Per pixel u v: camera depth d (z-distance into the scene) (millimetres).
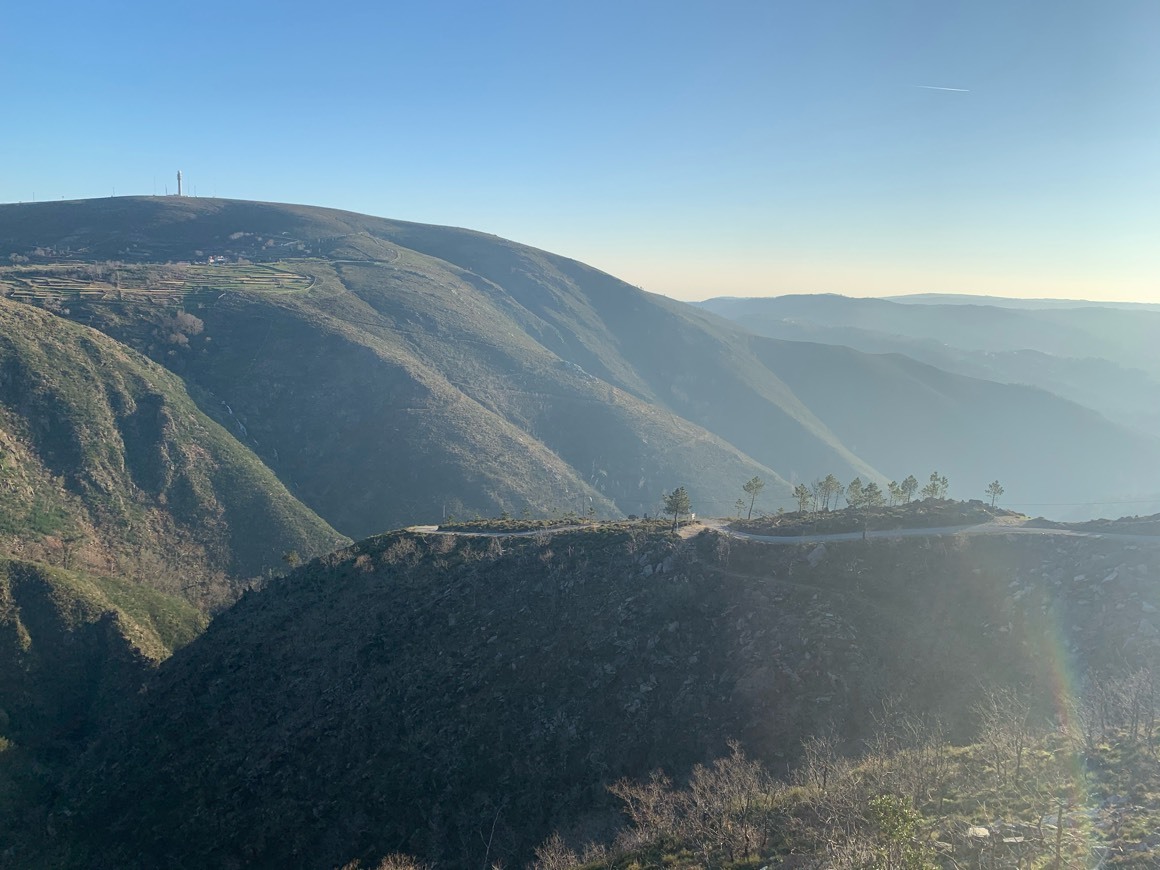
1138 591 62094
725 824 42719
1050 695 55469
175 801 70625
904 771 43625
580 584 82125
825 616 67938
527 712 67312
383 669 77438
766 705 61438
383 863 56875
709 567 79562
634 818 52031
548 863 49188
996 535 76500
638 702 65438
